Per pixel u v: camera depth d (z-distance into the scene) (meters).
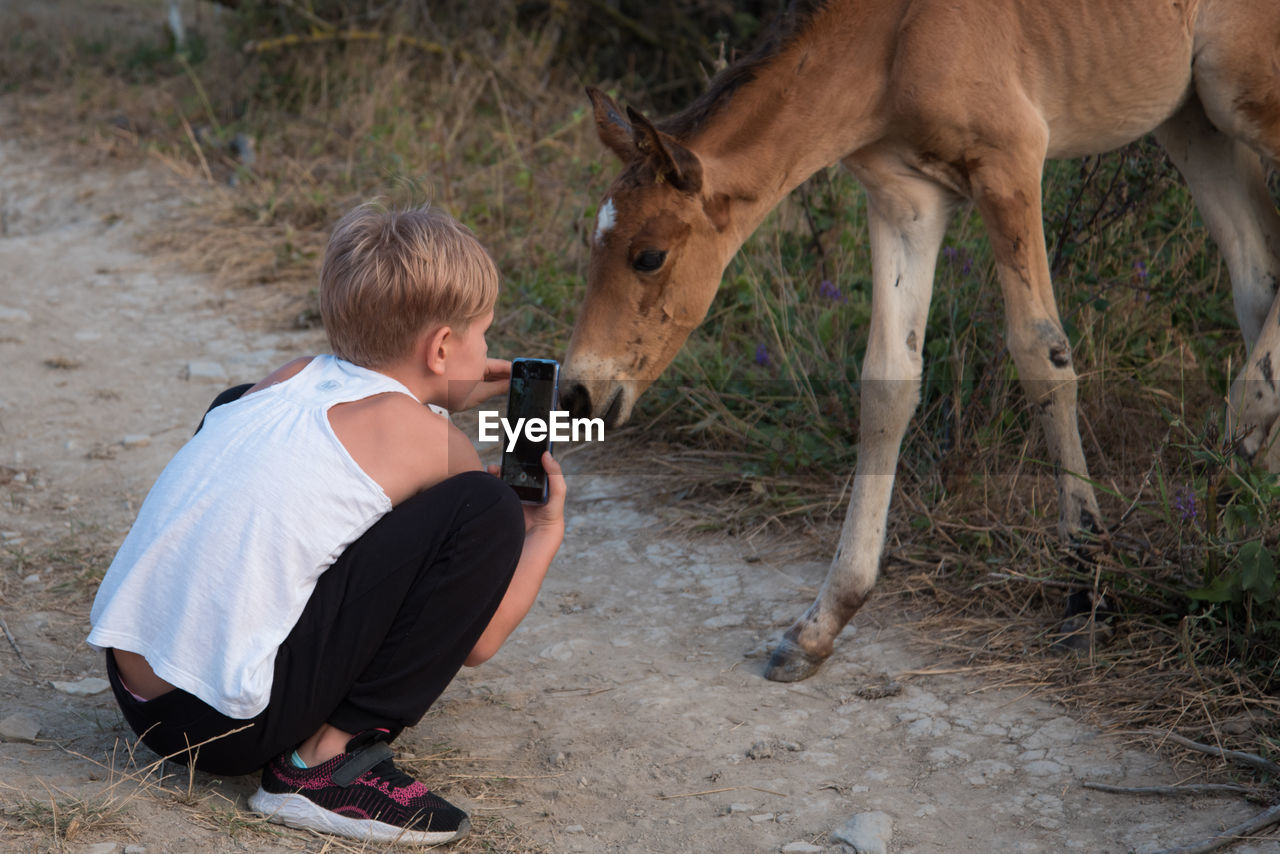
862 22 2.82
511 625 2.30
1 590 3.19
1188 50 3.03
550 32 8.70
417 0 8.45
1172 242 4.31
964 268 3.98
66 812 2.05
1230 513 2.80
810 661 2.89
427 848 2.13
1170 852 2.08
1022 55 2.88
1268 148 3.13
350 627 2.04
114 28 10.19
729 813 2.34
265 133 7.69
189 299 5.75
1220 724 2.52
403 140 7.07
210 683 2.01
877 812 2.29
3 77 9.17
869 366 2.95
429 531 2.05
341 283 2.13
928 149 2.87
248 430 2.12
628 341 2.79
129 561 2.10
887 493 2.95
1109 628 2.90
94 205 7.01
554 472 2.32
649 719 2.71
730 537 3.66
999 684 2.79
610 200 2.73
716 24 8.93
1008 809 2.32
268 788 2.15
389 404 2.12
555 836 2.24
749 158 2.84
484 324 2.24
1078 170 4.11
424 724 2.67
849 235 4.70
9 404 4.56
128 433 4.35
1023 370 2.98
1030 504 3.55
